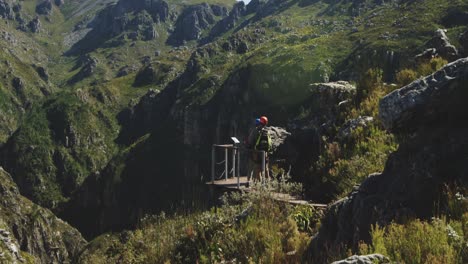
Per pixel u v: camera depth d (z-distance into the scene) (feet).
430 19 530.68
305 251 28.12
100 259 45.19
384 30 569.64
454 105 25.39
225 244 33.40
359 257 18.79
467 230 20.02
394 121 27.37
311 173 47.80
